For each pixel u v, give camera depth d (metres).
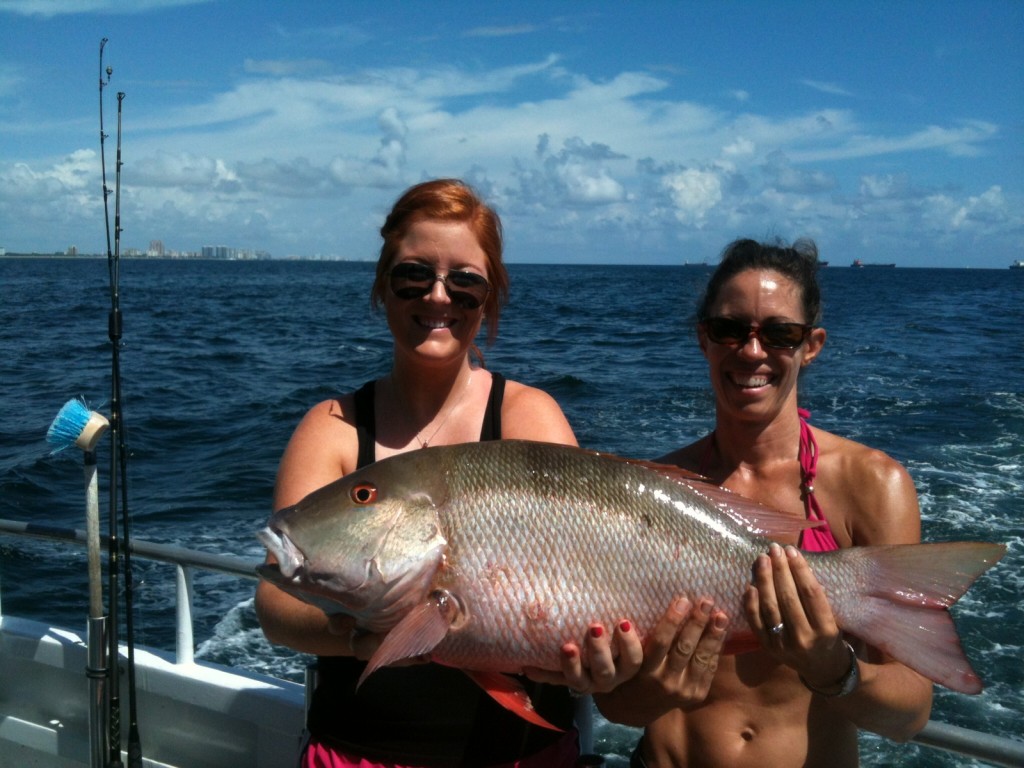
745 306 2.39
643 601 2.01
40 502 10.02
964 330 33.94
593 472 2.08
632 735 5.27
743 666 2.34
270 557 2.12
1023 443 13.12
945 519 9.45
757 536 2.09
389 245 2.35
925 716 2.16
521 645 1.99
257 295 65.50
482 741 2.14
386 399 2.44
